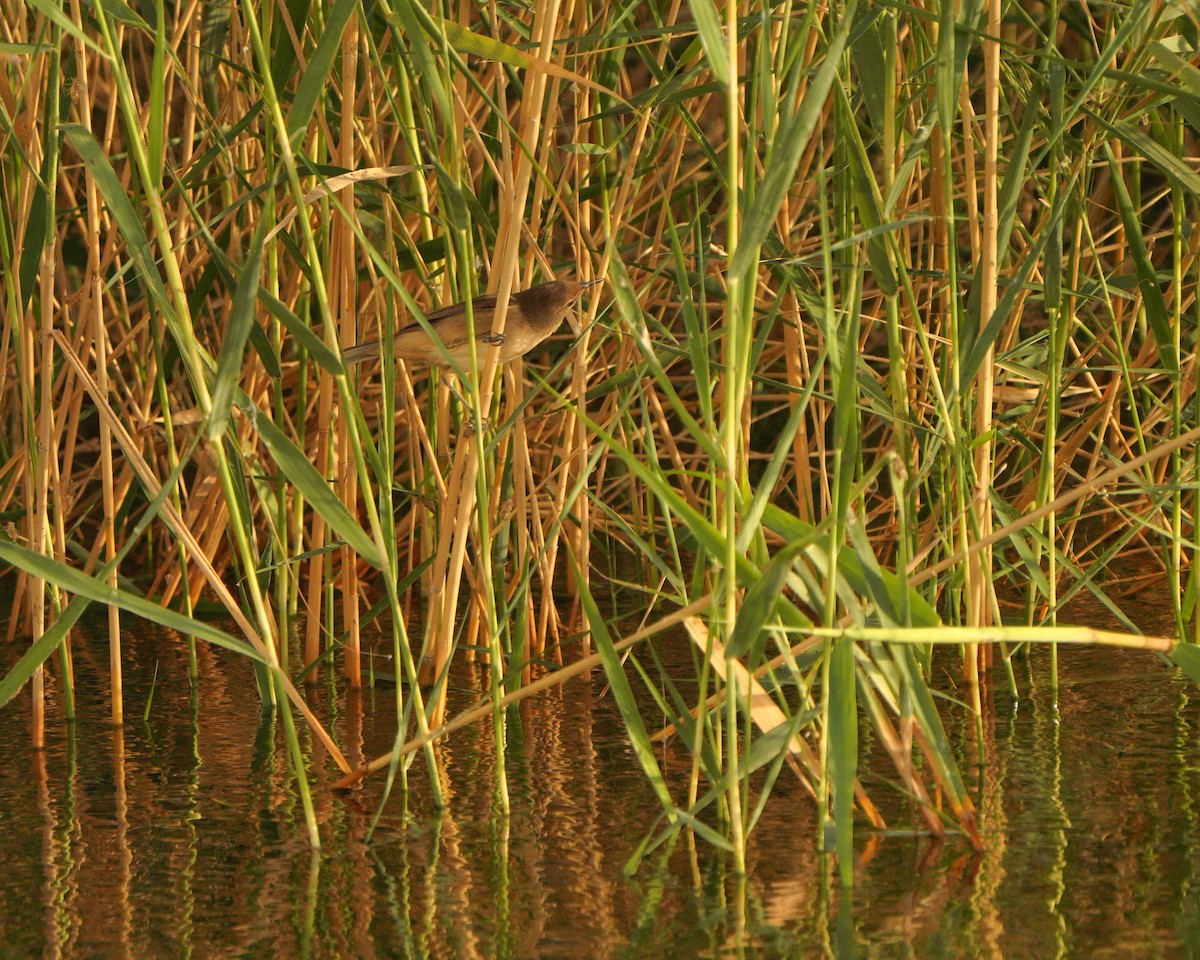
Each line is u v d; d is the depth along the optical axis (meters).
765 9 5.57
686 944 5.11
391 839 6.34
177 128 12.03
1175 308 8.63
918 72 7.69
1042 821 6.31
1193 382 10.05
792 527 5.83
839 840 5.54
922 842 6.11
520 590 8.21
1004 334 9.45
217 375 5.87
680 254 5.67
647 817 6.57
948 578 8.56
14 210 8.88
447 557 7.60
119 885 5.82
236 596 11.78
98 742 8.05
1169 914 5.25
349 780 7.10
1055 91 7.37
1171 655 5.36
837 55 5.23
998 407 10.24
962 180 10.62
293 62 7.68
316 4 8.26
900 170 7.16
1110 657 9.41
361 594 11.52
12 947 5.21
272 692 8.74
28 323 8.00
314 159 8.93
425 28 6.41
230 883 5.82
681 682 9.19
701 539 5.57
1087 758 7.22
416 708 6.77
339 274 8.55
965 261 11.00
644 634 5.96
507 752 7.72
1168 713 8.02
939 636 5.20
